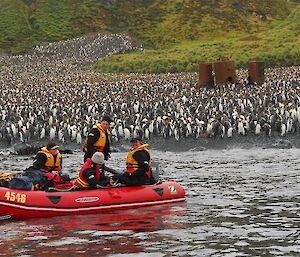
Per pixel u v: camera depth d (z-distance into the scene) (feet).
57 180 57.41
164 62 262.47
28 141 119.03
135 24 386.11
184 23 377.30
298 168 82.23
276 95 151.02
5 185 54.95
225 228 48.32
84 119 132.67
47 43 352.49
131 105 151.53
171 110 137.90
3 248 43.21
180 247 42.78
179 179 75.56
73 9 397.39
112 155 106.83
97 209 54.19
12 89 203.21
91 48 330.13
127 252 41.73
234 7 396.37
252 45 276.82
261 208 56.08
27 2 403.34
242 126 112.88
